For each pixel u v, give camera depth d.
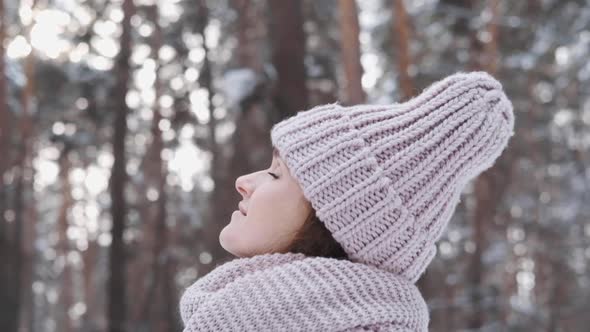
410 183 1.15
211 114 14.35
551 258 16.48
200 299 1.13
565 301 15.67
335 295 1.07
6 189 11.60
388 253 1.16
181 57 16.08
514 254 18.78
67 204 22.02
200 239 20.42
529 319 11.31
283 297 1.06
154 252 16.31
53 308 28.28
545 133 16.02
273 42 6.14
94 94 14.78
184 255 20.34
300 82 6.03
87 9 15.87
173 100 16.67
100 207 24.28
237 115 7.29
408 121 1.19
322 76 10.41
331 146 1.16
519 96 14.73
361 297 1.08
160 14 17.45
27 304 17.64
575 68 14.74
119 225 13.09
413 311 1.13
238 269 1.16
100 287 26.41
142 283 19.28
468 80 1.25
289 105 5.96
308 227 1.19
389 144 1.16
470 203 14.91
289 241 1.21
